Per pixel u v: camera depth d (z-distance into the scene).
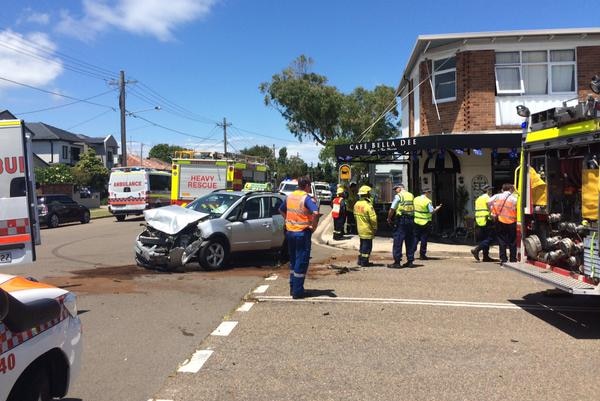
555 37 16.88
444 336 6.21
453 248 14.53
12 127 8.43
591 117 6.34
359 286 9.23
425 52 18.27
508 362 5.32
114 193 27.30
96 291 8.67
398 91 25.33
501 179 17.30
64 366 3.65
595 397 4.45
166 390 4.59
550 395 4.49
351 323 6.76
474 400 4.39
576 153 7.02
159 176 28.62
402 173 26.98
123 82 34.06
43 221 23.97
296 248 8.15
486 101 17.00
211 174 21.25
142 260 11.02
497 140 14.75
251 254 11.60
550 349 5.75
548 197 7.62
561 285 6.56
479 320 6.95
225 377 4.90
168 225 10.45
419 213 11.88
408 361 5.34
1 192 8.41
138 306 7.63
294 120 52.22
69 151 57.78
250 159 25.92
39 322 3.26
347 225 18.77
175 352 5.61
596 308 7.65
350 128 51.06
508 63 17.09
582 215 6.75
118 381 4.80
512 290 8.95
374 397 4.45
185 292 8.60
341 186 18.02
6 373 2.95
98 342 5.95
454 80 17.66
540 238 7.89
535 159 7.92
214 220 10.73
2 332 2.94
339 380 4.82
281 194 12.38
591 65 16.97
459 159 17.50
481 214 12.48
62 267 11.30
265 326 6.60
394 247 11.49
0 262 8.38
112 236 18.75
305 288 9.01
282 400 4.39
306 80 51.34
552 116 7.21
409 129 21.89
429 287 9.16
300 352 5.61
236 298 8.18
